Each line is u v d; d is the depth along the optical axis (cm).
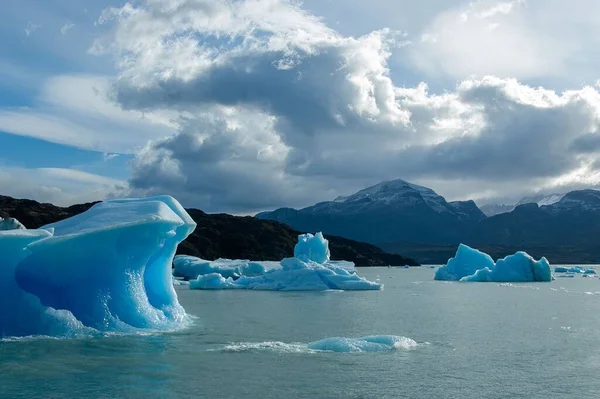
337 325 2300
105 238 1784
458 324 2362
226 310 2938
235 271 6272
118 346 1636
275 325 2275
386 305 3278
